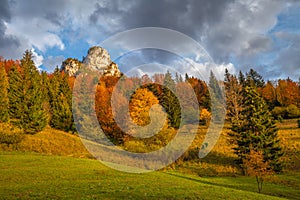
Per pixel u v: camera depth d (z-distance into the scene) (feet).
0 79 185.88
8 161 106.11
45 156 122.42
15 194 59.93
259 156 106.73
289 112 254.47
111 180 82.53
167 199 61.05
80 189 67.36
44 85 245.86
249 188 104.58
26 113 174.50
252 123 142.10
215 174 131.34
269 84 329.11
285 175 129.80
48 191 63.93
